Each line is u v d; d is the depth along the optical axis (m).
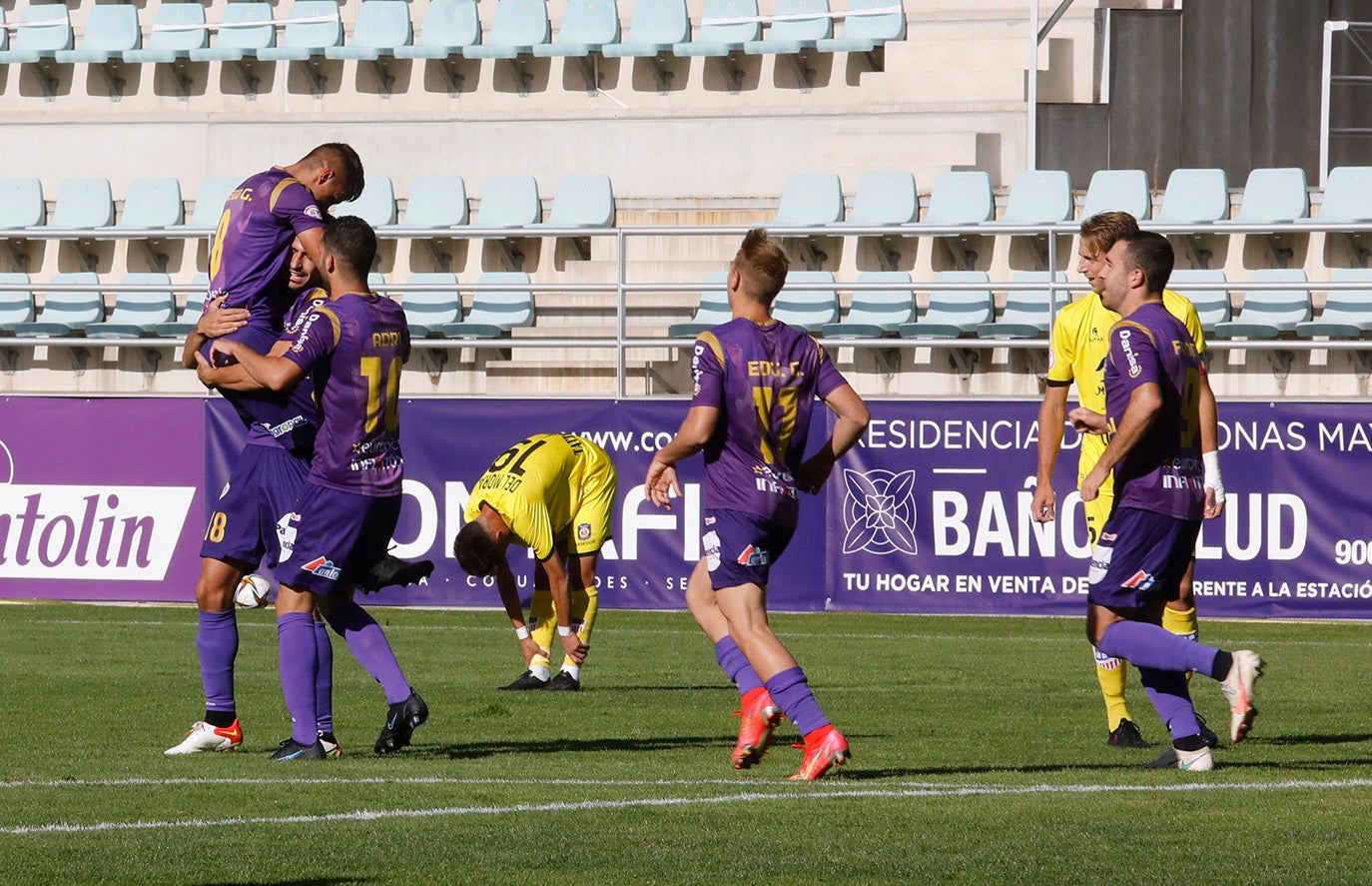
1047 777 20.14
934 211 58.38
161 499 49.97
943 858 15.27
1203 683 33.75
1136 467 20.62
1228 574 45.41
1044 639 41.78
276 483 22.17
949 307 56.72
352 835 16.28
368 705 28.86
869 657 37.69
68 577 50.34
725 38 70.56
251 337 22.59
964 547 46.62
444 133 70.12
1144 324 20.62
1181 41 66.75
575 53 69.62
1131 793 18.81
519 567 48.75
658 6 71.12
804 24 69.88
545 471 30.94
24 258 64.25
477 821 17.03
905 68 69.06
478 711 27.69
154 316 62.75
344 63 73.12
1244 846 15.80
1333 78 66.56
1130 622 20.62
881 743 23.84
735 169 67.69
